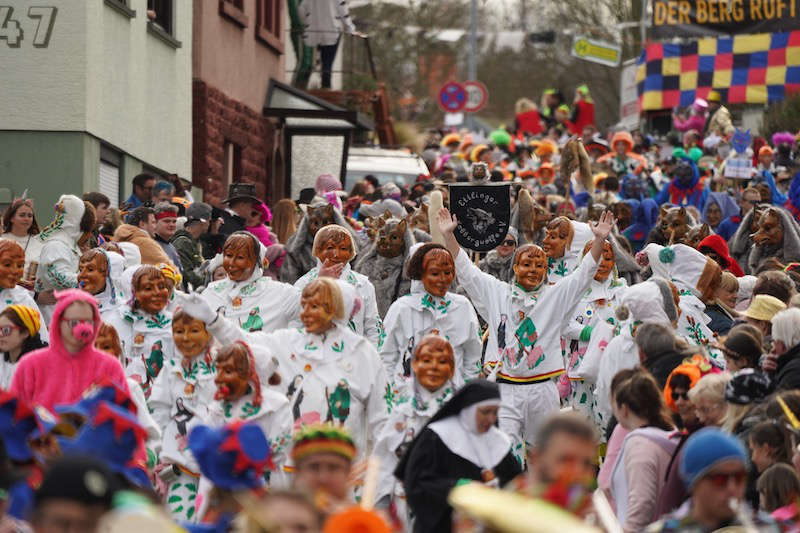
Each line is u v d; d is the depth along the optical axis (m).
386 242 26.64
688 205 41.00
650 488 15.34
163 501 19.64
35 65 34.97
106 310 23.03
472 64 97.62
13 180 35.03
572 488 10.37
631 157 53.50
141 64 39.62
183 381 19.52
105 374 17.95
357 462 19.58
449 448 15.50
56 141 35.00
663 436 15.60
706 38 62.66
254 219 32.72
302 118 51.72
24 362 17.92
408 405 18.64
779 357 18.25
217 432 11.95
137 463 16.67
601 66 115.12
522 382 22.59
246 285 23.38
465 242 28.22
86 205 24.73
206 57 45.91
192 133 45.38
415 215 31.27
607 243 25.41
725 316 24.41
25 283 24.86
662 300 21.30
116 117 37.56
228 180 48.66
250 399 18.55
